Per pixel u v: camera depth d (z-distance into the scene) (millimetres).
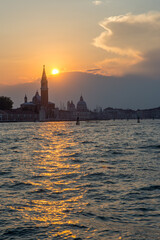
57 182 23594
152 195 19312
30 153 45969
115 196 19203
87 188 21438
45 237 12984
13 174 27156
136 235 13055
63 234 13266
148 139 75250
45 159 38156
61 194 19812
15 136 97188
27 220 15000
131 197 18906
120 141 69688
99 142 67938
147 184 22406
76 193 20047
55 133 116812
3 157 40625
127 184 22578
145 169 28969
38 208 16859
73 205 17375
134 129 149125
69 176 26062
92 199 18562
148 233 13234
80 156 41281
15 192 20406
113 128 167375
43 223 14594
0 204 17578
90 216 15477
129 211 16172
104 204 17484
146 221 14641
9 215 15711
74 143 66438
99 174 26797
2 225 14359
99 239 12711
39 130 146000
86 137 88812
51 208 16844
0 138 87062
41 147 57062
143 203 17562
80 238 12836
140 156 39906
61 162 35125
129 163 33344
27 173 27656
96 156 41031
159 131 122188
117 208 16719
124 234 13172
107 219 15000
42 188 21500
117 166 31297
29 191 20656
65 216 15523
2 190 20984
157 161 34594
